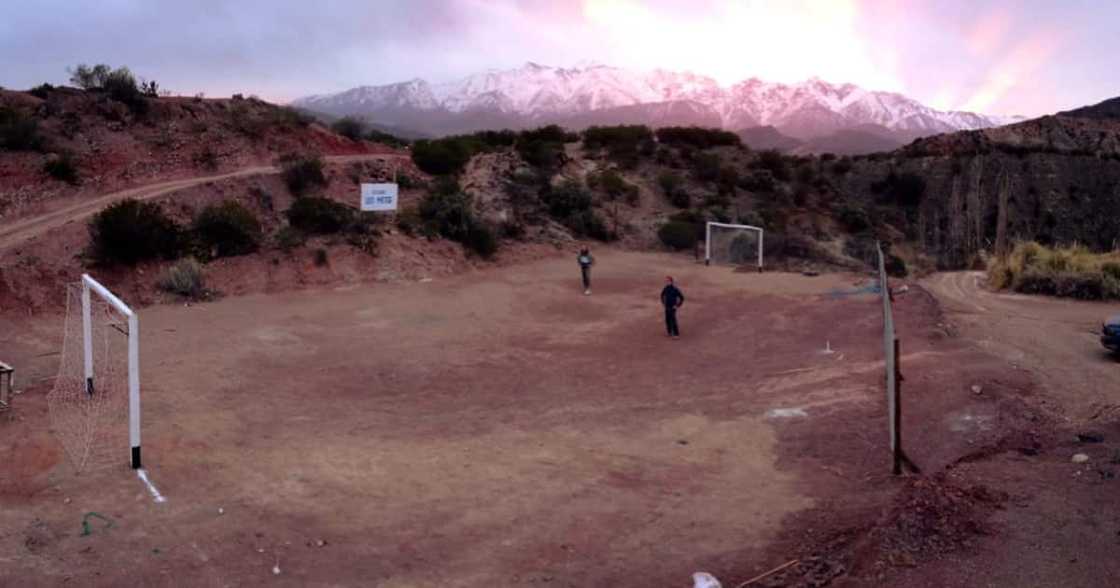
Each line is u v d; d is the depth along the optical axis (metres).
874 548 7.89
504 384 15.98
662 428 13.04
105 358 16.75
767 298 25.11
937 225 69.38
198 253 25.53
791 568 7.84
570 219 39.06
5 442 11.45
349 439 12.35
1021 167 76.94
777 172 60.62
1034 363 15.84
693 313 23.28
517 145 53.47
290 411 13.78
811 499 9.80
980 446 11.16
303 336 19.67
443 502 9.82
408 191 37.91
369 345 19.02
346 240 28.42
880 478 10.31
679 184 50.62
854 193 72.31
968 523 8.27
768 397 14.59
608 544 8.62
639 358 18.16
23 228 25.42
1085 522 8.30
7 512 9.10
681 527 9.05
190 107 38.97
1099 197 74.69
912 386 14.32
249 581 7.72
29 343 17.91
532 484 10.47
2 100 33.94
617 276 30.30
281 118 42.25
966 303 24.84
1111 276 26.20
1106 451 10.58
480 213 36.03
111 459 10.96
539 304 24.83
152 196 28.97
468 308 23.83
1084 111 119.44
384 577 7.85
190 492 9.95
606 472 10.97
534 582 7.75
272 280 25.42
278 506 9.61
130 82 37.84
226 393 14.65
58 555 8.12
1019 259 29.67
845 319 21.12
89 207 28.02
